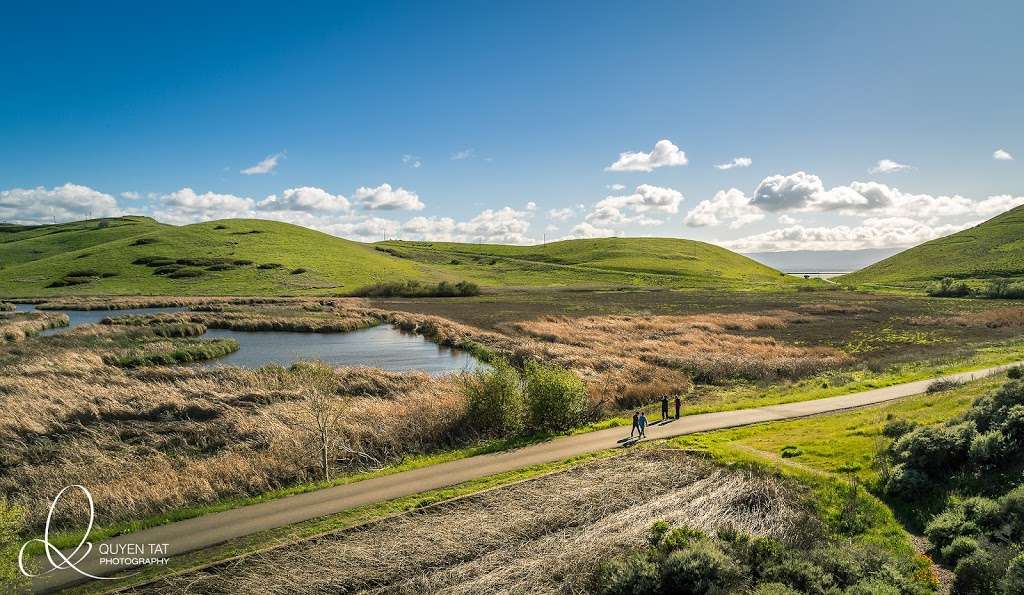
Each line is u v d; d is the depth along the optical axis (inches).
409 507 687.7
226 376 1465.3
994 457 645.3
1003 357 1686.8
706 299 4717.0
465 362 2015.3
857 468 741.3
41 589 524.1
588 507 684.1
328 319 3127.5
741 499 692.1
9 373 1439.5
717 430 987.9
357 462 907.4
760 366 1707.7
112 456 917.2
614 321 3021.7
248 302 4170.8
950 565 528.7
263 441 973.2
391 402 1205.1
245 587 527.5
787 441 885.2
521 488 735.7
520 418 1058.7
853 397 1206.3
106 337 2287.2
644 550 576.7
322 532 625.9
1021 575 450.9
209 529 641.0
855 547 561.3
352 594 528.1
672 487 738.8
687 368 1733.5
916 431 736.3
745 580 508.4
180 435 1016.9
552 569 557.6
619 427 1037.2
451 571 555.5
